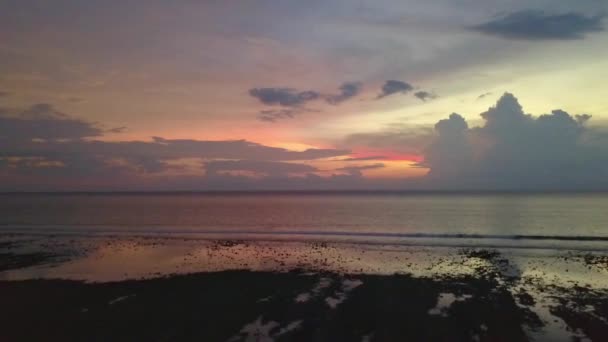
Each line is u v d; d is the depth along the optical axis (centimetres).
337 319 1355
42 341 1217
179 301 1586
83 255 2627
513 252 2570
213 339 1207
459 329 1251
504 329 1242
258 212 6631
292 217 5600
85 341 1212
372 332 1240
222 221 4972
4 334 1276
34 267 2269
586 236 3244
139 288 1784
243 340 1193
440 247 2817
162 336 1239
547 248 2705
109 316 1427
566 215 5331
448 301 1527
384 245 2938
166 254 2644
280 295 1641
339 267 2178
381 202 10219
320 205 8925
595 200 9650
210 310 1471
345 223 4688
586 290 1650
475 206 7681
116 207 8156
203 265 2286
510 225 4219
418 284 1775
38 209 7450
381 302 1525
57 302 1596
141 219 5272
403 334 1220
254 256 2547
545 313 1376
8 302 1606
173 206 8594
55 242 3194
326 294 1644
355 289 1712
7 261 2447
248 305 1520
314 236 3466
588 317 1328
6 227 4262
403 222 4738
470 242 3028
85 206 8588
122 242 3170
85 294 1702
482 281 1817
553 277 1889
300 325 1307
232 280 1902
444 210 6650
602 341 1146
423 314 1388
